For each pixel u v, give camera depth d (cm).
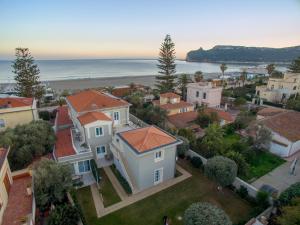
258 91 5412
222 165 1596
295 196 1386
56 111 3903
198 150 2302
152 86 8525
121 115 2677
